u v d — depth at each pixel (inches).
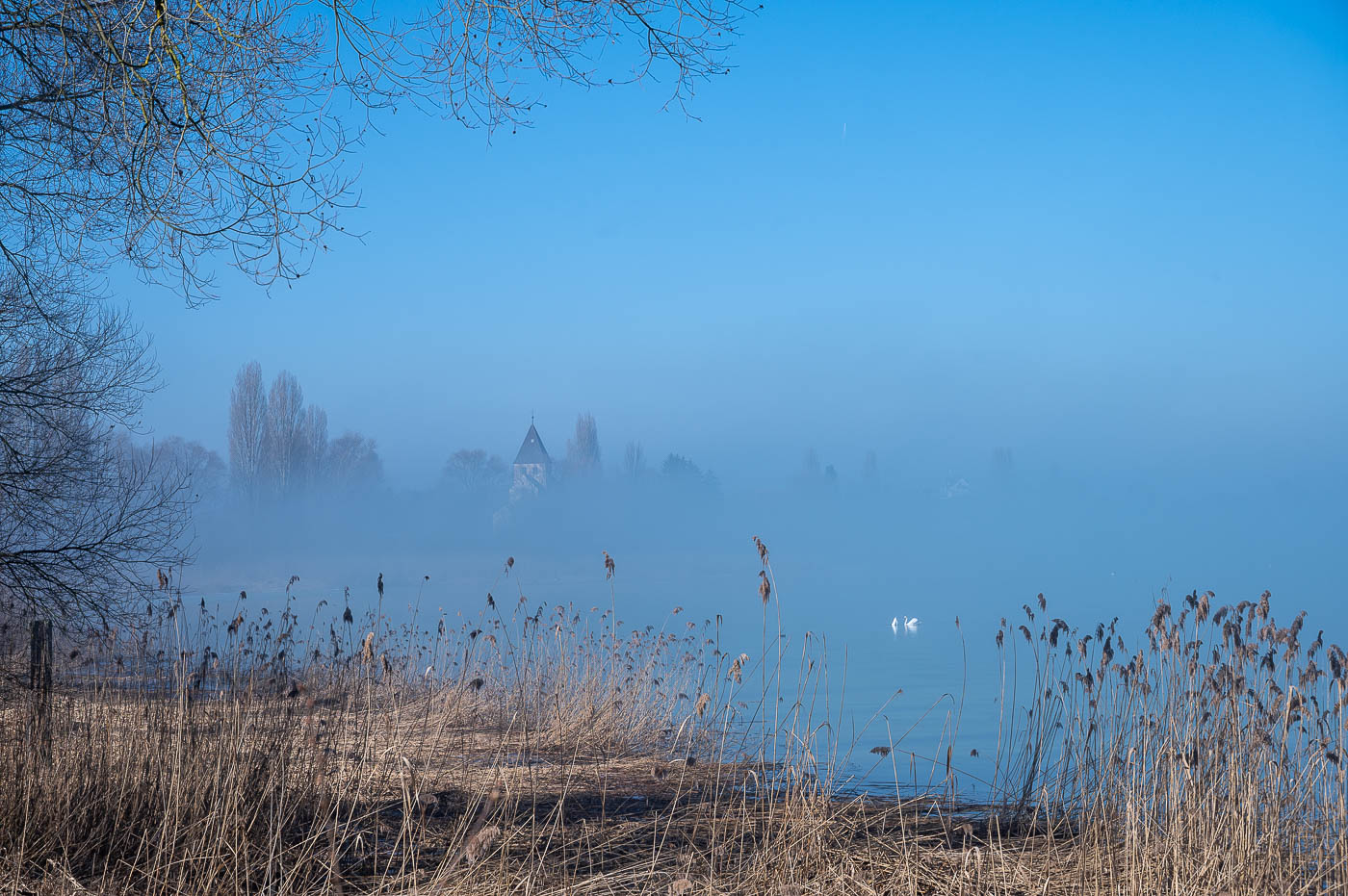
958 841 269.9
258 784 238.2
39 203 343.0
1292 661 248.4
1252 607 256.8
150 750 248.2
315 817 227.8
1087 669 284.5
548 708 446.3
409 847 235.5
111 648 326.0
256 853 216.1
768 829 257.6
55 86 302.5
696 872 229.6
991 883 229.0
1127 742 274.7
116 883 205.3
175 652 300.2
